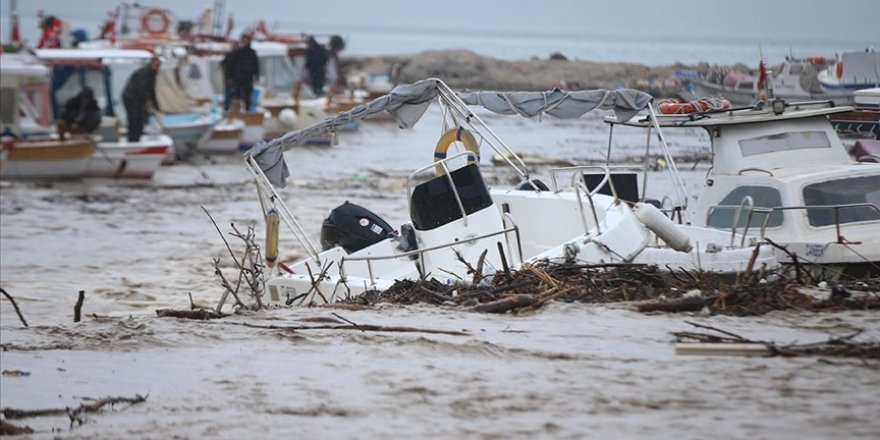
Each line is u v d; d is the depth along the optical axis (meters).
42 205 92.81
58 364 33.75
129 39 176.75
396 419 25.55
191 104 147.12
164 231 79.19
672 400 25.25
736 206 45.69
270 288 44.22
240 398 28.31
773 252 41.84
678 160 71.94
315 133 48.50
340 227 45.38
